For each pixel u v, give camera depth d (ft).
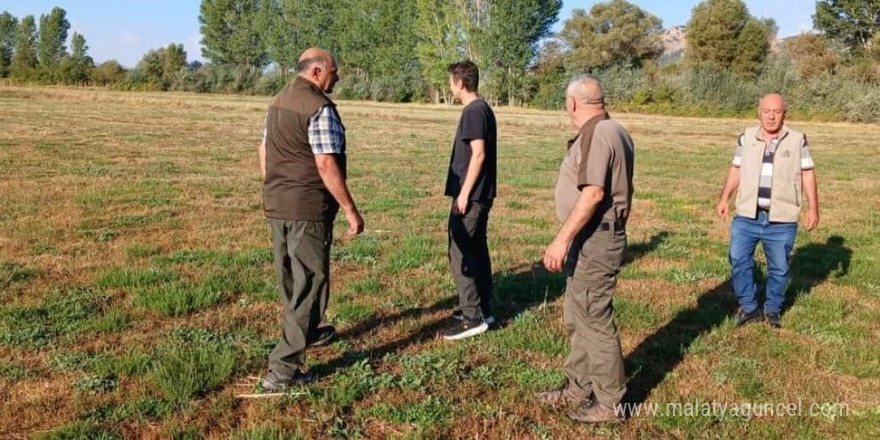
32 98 147.74
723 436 12.77
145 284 21.01
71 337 16.58
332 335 16.98
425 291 21.45
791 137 18.58
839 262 26.43
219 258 24.41
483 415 13.26
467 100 17.21
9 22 297.94
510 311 19.84
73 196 36.17
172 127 91.25
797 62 187.83
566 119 136.56
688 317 19.48
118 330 17.22
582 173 12.35
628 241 30.17
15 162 48.75
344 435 12.47
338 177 13.65
